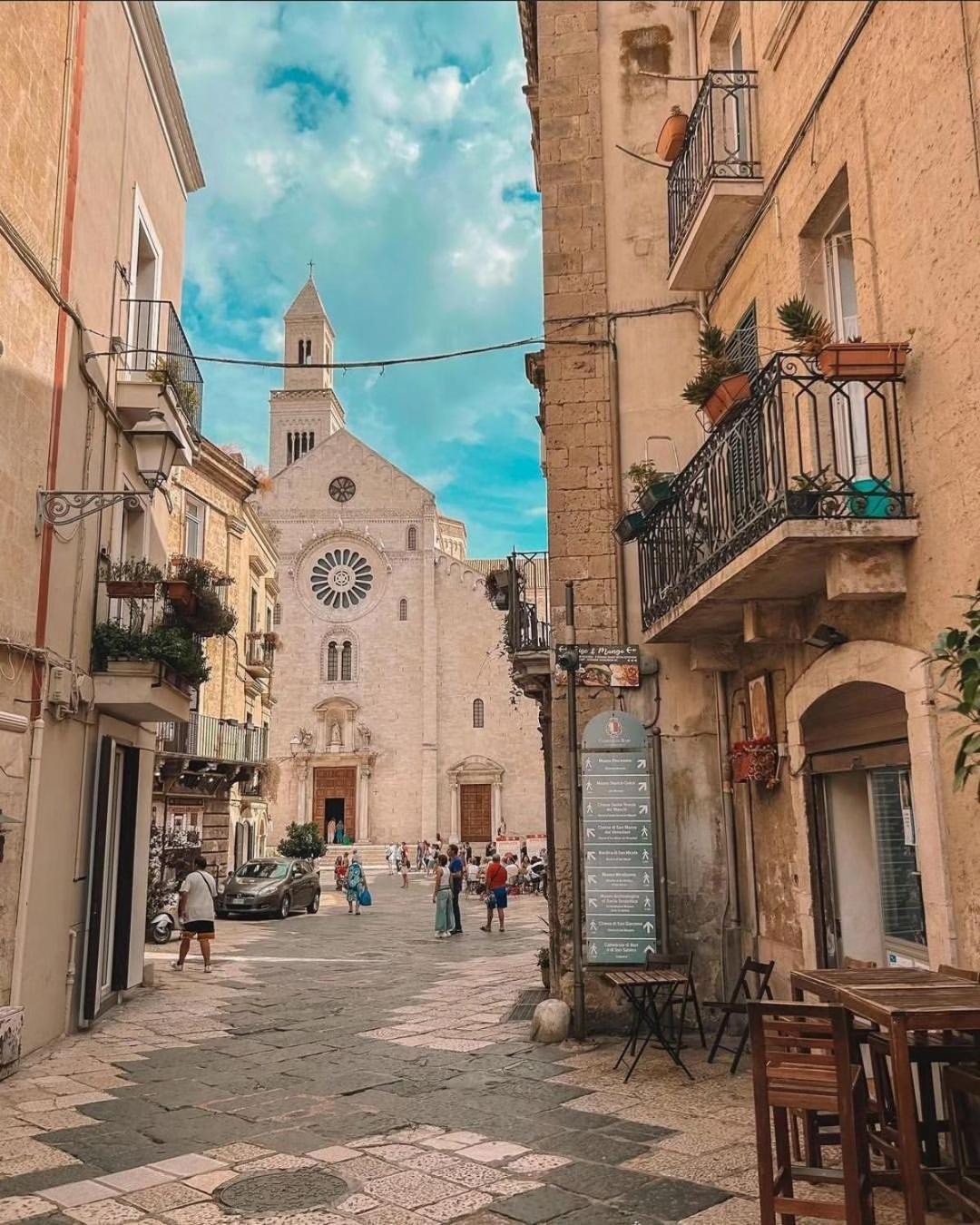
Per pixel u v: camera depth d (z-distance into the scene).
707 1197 4.93
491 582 12.51
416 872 45.84
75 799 9.79
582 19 10.73
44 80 8.93
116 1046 8.98
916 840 5.81
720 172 8.34
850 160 6.48
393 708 52.12
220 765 23.91
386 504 54.19
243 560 27.77
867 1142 4.38
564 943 9.09
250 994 12.20
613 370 10.01
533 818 50.66
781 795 7.87
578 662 9.30
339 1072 7.83
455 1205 4.89
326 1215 4.79
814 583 6.66
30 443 8.58
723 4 9.56
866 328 6.26
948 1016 3.78
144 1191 5.14
